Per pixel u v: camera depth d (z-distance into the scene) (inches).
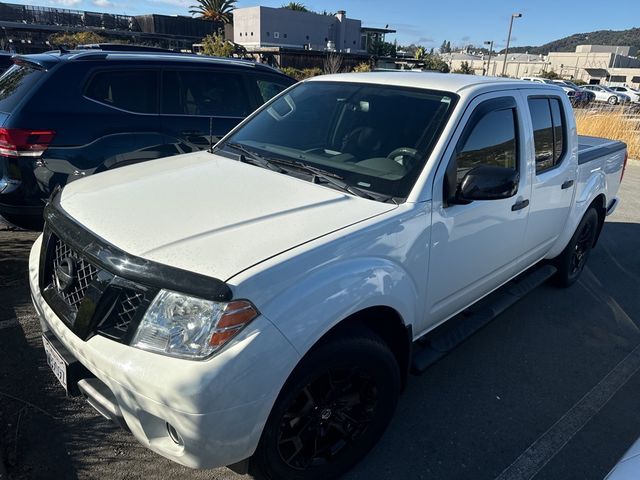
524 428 115.0
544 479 101.1
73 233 86.5
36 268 98.9
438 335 120.0
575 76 3521.2
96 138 178.2
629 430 116.3
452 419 116.3
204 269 73.5
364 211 93.5
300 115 130.9
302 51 1802.4
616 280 202.4
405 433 110.9
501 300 141.3
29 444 100.2
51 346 87.5
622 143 205.3
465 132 110.2
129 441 103.3
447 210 104.6
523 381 132.5
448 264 109.0
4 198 166.9
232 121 213.3
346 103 125.4
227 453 74.2
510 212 126.6
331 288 80.7
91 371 78.9
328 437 94.4
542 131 142.4
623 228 272.1
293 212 90.7
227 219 87.0
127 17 2365.9
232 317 71.3
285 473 86.6
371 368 92.0
